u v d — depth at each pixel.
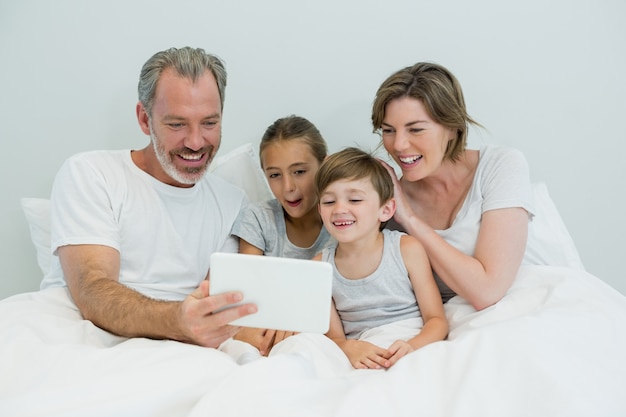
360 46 1.65
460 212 1.36
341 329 1.35
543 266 1.32
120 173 1.35
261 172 1.68
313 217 1.49
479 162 1.39
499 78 1.65
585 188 1.70
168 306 1.06
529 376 0.89
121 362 0.95
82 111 1.69
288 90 1.69
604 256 1.72
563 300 1.18
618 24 1.61
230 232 1.49
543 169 1.69
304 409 0.82
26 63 1.67
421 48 1.65
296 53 1.67
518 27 1.62
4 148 1.71
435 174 1.40
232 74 1.68
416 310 1.33
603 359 0.97
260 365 0.88
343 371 1.07
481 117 1.67
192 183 1.37
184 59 1.29
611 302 1.17
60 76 1.67
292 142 1.40
